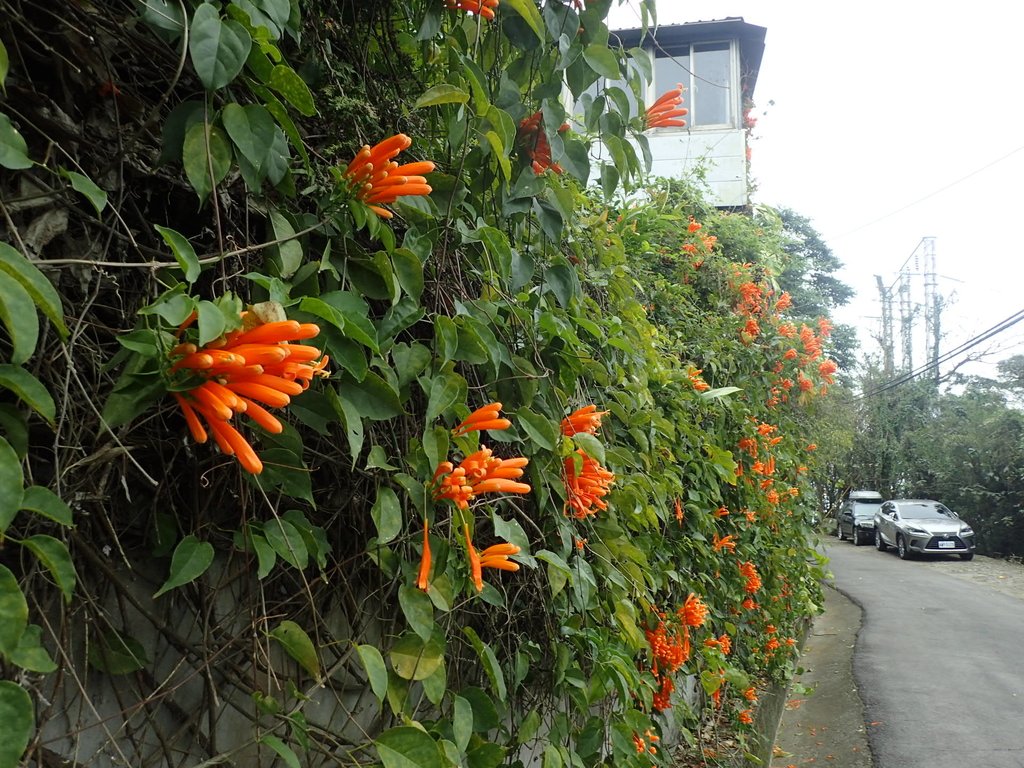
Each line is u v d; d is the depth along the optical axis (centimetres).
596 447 205
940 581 1418
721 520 515
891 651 816
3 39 109
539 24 178
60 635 108
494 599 187
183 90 131
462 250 189
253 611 135
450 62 174
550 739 219
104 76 121
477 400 195
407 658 157
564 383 218
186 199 135
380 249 167
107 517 117
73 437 109
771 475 596
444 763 154
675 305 483
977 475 2023
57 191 113
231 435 99
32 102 111
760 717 552
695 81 1123
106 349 119
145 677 127
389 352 155
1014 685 664
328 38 165
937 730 550
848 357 2784
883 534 2036
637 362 303
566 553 206
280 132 134
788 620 736
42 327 108
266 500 131
